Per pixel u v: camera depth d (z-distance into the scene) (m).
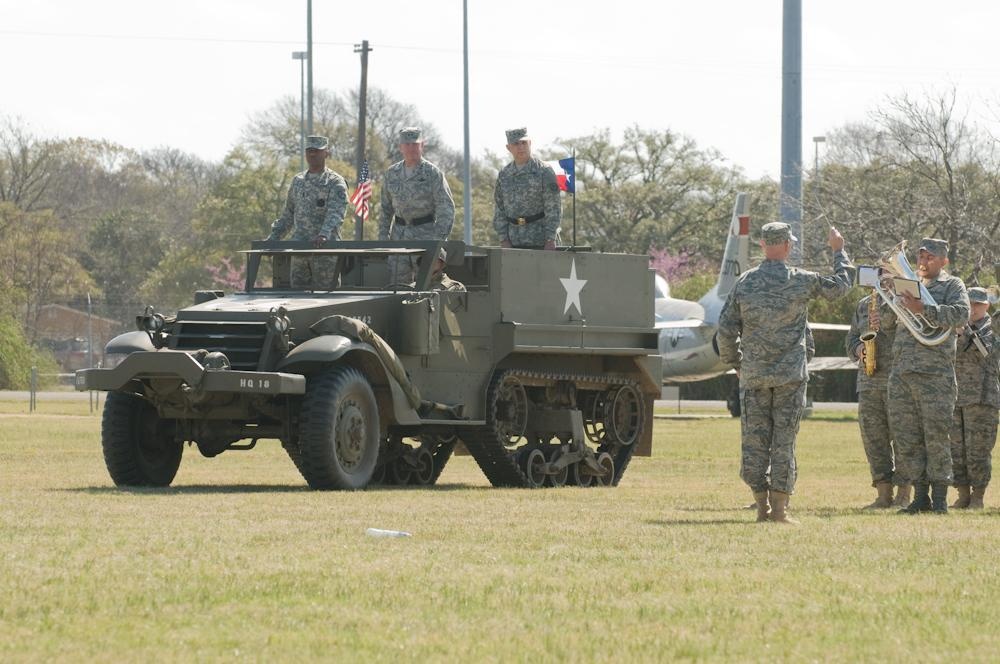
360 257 29.02
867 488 30.16
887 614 12.94
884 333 25.58
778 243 20.70
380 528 18.64
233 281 147.00
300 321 26.64
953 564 15.95
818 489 29.70
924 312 23.05
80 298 146.75
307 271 29.12
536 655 11.18
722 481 32.72
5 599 13.16
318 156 30.55
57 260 145.12
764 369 20.50
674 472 36.84
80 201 187.12
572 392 32.34
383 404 27.58
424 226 30.95
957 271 82.94
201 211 152.38
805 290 20.47
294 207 30.86
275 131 160.88
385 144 180.50
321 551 16.28
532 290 30.16
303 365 26.39
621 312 31.84
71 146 182.50
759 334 20.53
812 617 12.80
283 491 25.31
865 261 84.06
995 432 25.70
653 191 155.62
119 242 181.25
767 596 13.78
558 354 31.20
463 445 32.12
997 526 19.98
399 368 27.11
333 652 11.23
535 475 30.75
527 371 30.36
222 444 28.31
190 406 26.30
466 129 83.62
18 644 11.43
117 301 151.75
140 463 27.52
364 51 95.56
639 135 159.25
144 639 11.65
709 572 15.16
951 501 27.48
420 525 19.05
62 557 15.63
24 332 127.62
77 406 81.81
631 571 15.14
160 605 13.02
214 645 11.45
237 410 26.41
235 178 151.00
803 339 20.62
